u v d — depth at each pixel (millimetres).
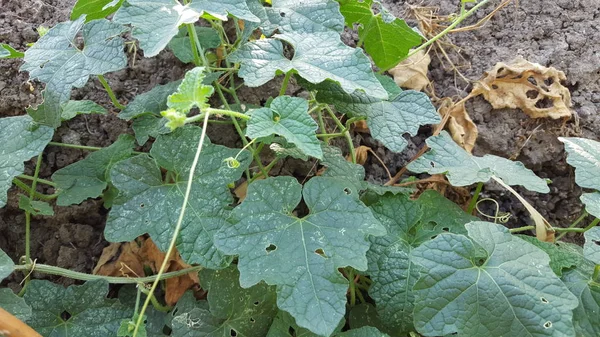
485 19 507
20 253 454
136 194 357
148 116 424
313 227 332
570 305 296
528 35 513
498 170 397
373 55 462
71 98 467
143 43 316
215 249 341
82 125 463
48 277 451
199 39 441
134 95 474
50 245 453
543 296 301
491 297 304
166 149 362
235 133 455
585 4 517
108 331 374
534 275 308
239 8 327
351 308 393
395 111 386
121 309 382
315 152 306
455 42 521
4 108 459
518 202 467
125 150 428
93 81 470
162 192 359
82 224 457
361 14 427
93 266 453
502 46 514
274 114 321
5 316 290
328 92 387
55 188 443
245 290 365
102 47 361
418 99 389
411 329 356
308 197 343
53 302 375
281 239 327
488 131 477
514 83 477
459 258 314
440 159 402
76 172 425
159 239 346
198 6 332
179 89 294
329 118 473
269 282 309
